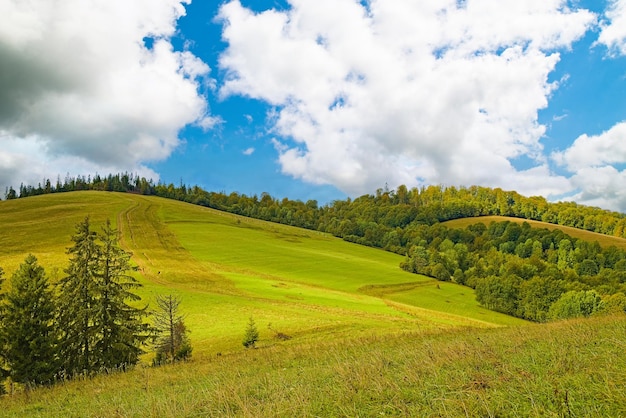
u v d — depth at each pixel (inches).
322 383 392.5
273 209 7795.3
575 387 269.0
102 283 1085.1
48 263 2960.1
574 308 2544.3
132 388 613.0
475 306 3144.7
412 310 2439.7
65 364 1030.4
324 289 2994.6
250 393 403.2
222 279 2992.1
